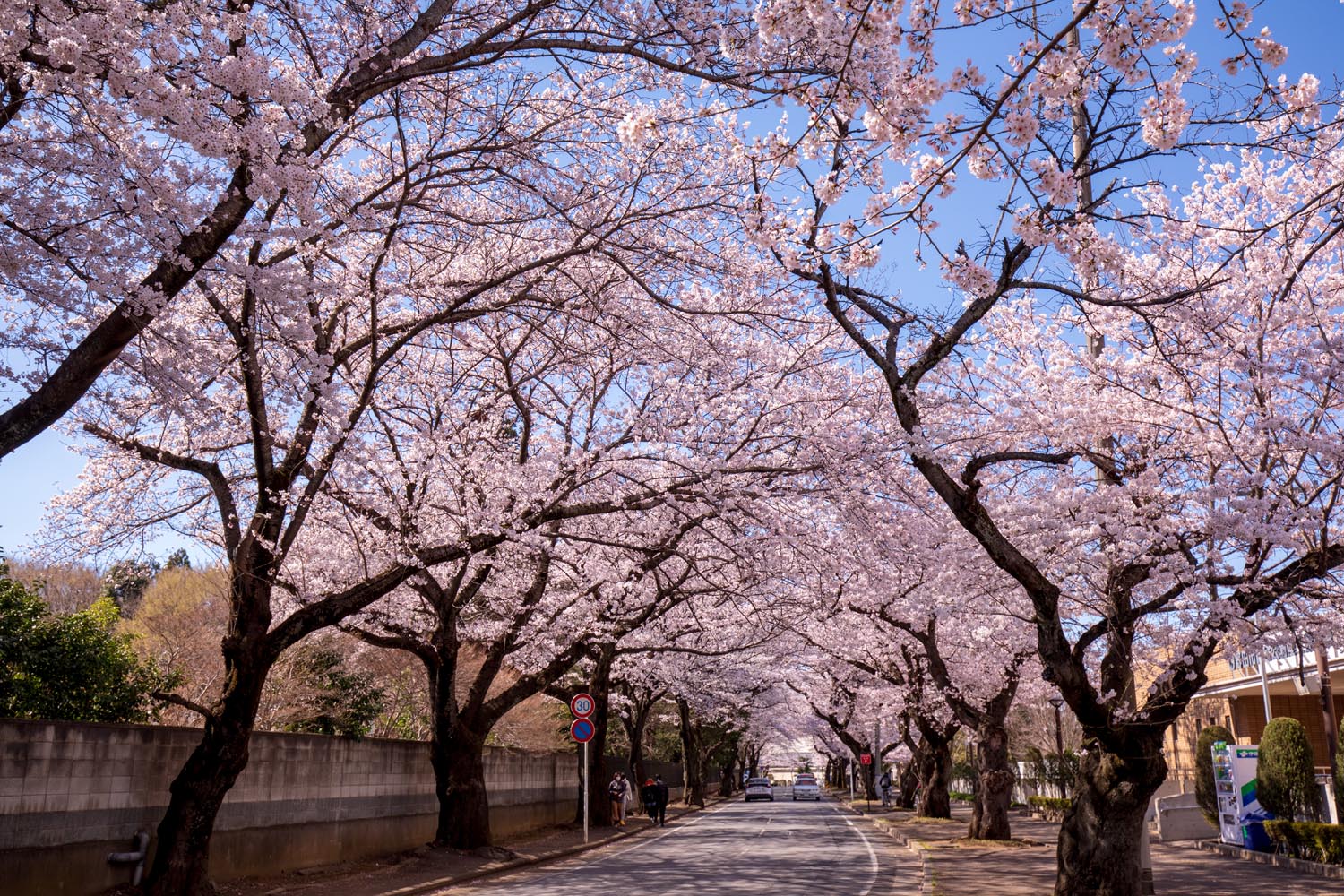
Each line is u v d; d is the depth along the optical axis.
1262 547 9.84
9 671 12.33
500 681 30.75
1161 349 9.97
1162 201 11.84
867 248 7.60
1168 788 31.84
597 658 29.34
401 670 26.73
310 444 12.62
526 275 14.38
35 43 6.93
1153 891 12.38
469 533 14.31
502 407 17.44
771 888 14.77
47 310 7.83
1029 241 7.00
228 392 13.80
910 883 15.53
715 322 14.89
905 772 45.44
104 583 25.06
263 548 11.92
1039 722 38.75
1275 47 5.77
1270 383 10.46
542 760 28.42
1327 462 9.76
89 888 10.80
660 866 18.52
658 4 9.41
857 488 14.10
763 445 15.58
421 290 12.70
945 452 13.53
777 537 15.72
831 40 6.50
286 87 7.16
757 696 47.03
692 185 12.73
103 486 14.58
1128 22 5.62
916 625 19.72
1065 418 12.15
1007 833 21.89
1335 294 11.42
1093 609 14.21
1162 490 11.30
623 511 15.63
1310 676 21.30
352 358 15.03
